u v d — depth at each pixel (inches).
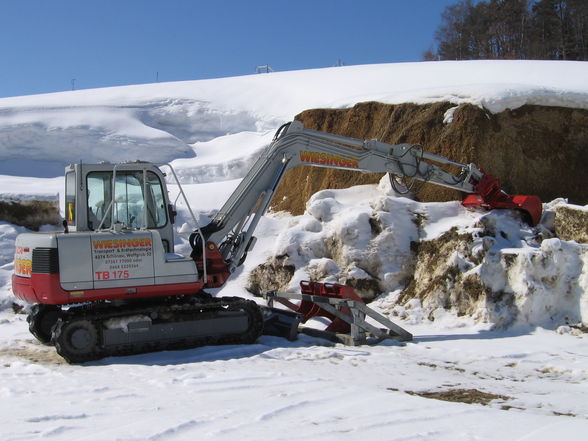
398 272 450.6
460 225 441.4
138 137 917.8
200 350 333.1
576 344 344.8
